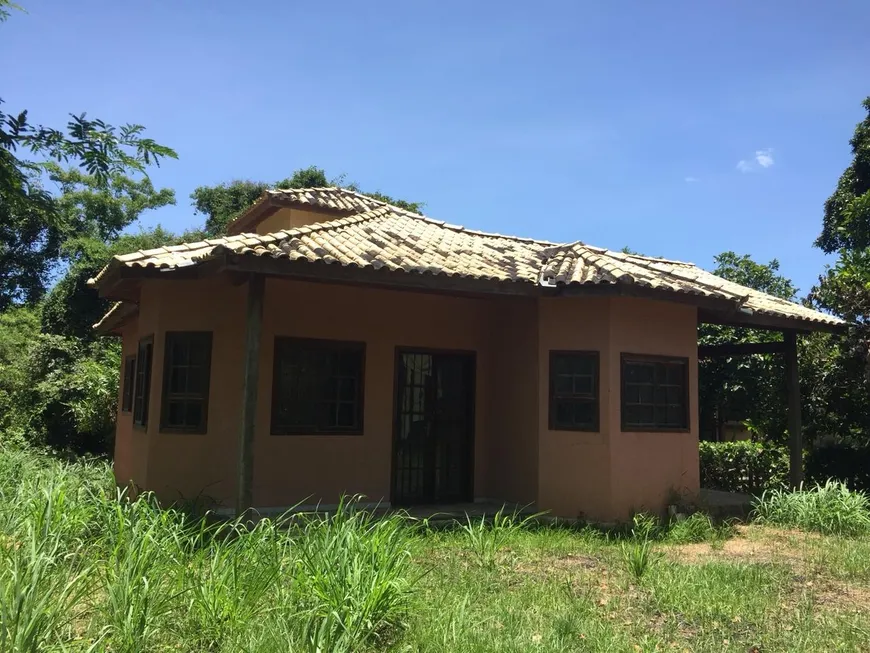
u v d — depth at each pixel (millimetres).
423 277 8078
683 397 9773
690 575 6320
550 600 5453
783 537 8609
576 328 9383
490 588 5699
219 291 9133
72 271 22094
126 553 4684
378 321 10000
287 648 3957
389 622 4551
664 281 9086
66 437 17656
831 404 12336
